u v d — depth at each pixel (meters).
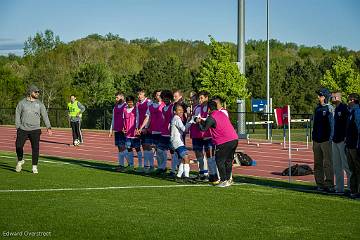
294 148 26.70
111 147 26.83
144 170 16.39
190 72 56.00
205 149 14.62
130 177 15.12
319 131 13.26
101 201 11.17
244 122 33.16
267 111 36.31
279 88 55.78
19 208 10.24
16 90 54.44
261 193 12.70
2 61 84.75
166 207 10.70
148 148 16.25
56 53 80.75
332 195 12.79
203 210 10.51
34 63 79.31
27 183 13.40
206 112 14.84
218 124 13.45
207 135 14.50
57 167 17.14
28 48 87.44
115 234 8.48
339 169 12.96
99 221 9.32
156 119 15.92
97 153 23.92
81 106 27.61
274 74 56.31
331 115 13.08
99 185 13.36
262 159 22.11
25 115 15.35
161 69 53.38
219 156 13.62
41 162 18.77
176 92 15.41
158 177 15.36
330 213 10.48
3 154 21.64
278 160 21.77
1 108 46.03
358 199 12.16
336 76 49.31
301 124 44.03
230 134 13.54
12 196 11.52
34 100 15.49
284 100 55.12
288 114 15.77
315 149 13.41
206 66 41.12
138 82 52.75
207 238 8.38
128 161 16.75
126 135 16.59
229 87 39.91
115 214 9.93
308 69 59.41
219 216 9.99
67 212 9.98
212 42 41.22
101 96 52.66
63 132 36.91
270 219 9.84
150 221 9.43
